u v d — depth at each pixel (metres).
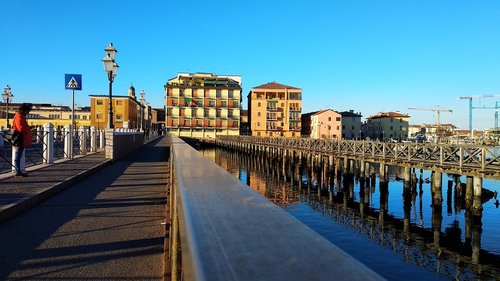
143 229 5.32
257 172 40.75
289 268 0.89
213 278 0.81
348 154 26.81
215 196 2.04
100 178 10.87
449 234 15.48
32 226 5.40
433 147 20.20
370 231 15.95
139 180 10.50
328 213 19.66
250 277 0.82
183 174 3.23
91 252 4.27
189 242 1.14
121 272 3.66
